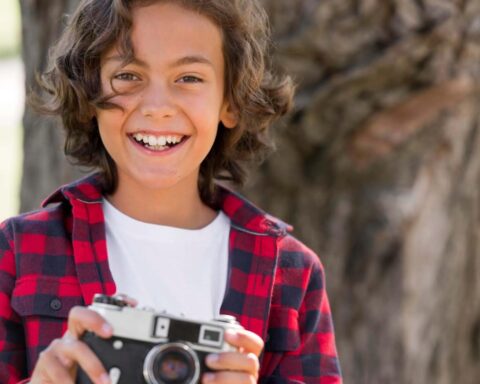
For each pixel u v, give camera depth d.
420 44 3.67
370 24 3.67
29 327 2.44
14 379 2.42
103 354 2.14
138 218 2.58
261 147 2.90
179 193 2.60
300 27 3.66
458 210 4.11
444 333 4.16
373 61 3.67
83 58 2.54
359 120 3.80
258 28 2.87
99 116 2.51
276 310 2.59
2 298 2.46
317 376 2.59
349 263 3.99
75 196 2.53
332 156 3.88
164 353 2.10
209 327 2.16
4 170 10.48
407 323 4.01
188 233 2.58
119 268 2.51
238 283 2.56
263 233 2.62
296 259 2.64
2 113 12.43
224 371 2.15
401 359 4.02
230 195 2.69
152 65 2.44
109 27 2.45
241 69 2.62
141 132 2.46
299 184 3.91
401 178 3.94
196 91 2.48
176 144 2.49
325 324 2.66
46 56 3.64
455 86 3.78
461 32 3.71
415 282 4.01
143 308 2.18
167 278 2.52
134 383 2.13
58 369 2.15
